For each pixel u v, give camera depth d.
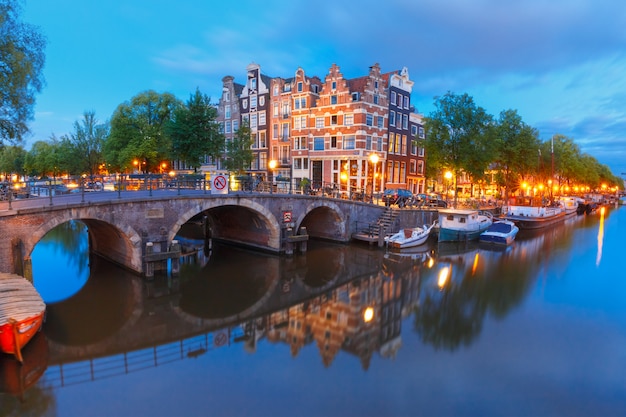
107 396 8.59
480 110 30.00
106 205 15.74
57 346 11.09
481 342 11.65
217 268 19.84
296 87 40.09
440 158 30.98
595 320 13.55
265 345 11.34
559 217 42.41
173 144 28.14
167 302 14.91
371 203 27.69
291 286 17.36
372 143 37.91
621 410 8.30
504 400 8.62
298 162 40.72
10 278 12.23
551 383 9.37
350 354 10.78
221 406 8.23
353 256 23.08
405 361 10.38
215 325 12.90
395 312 14.37
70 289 15.96
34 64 18.38
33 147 65.31
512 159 38.06
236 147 34.28
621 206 76.00
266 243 23.14
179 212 18.03
